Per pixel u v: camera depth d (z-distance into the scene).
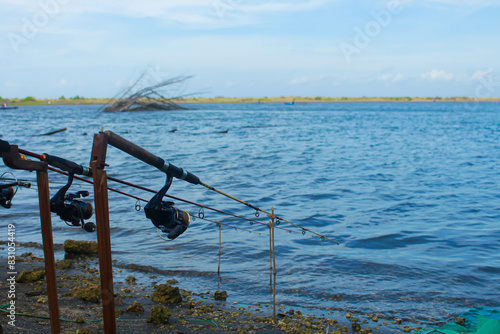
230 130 49.31
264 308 6.12
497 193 15.42
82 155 26.28
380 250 9.07
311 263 8.17
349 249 9.12
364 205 13.59
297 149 30.88
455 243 9.50
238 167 22.14
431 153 28.70
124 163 22.91
